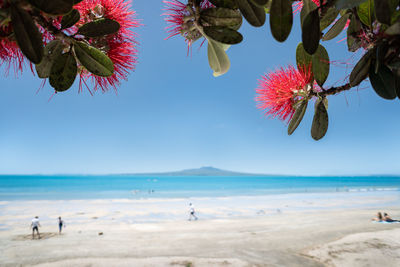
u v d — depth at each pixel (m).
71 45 0.76
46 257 10.91
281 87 1.06
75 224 19.50
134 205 33.12
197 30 0.92
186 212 26.64
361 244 11.30
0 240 14.16
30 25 0.56
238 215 24.73
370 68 0.79
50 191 58.56
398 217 19.41
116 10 0.98
